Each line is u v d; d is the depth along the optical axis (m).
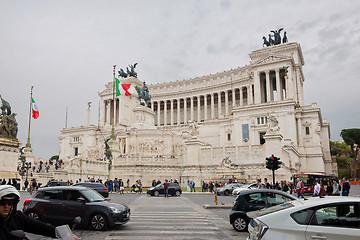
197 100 128.75
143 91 94.19
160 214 20.20
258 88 98.69
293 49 102.31
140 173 58.28
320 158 75.88
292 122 77.12
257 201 14.44
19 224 4.85
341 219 7.50
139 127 88.25
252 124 80.88
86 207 14.67
